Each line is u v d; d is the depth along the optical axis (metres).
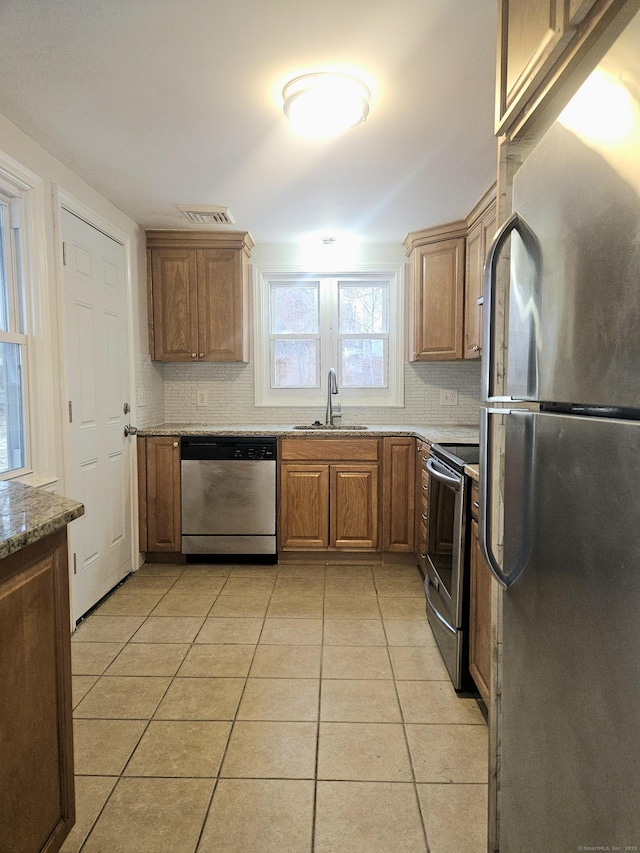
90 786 1.54
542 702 0.94
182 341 3.60
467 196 2.90
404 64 1.70
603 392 0.72
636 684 0.64
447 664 2.17
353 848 1.33
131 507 3.30
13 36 1.55
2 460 2.11
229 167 2.51
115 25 1.51
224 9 1.44
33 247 2.21
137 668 2.18
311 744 1.72
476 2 1.42
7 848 1.04
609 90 0.70
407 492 3.37
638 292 0.63
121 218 3.14
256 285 3.93
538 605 0.95
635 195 0.64
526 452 1.00
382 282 4.00
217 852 1.32
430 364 3.93
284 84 1.82
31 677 1.13
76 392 2.59
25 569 1.11
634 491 0.64
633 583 0.64
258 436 3.39
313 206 3.06
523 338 1.03
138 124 2.09
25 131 2.14
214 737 1.75
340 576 3.27
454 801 1.48
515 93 1.11
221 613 2.72
